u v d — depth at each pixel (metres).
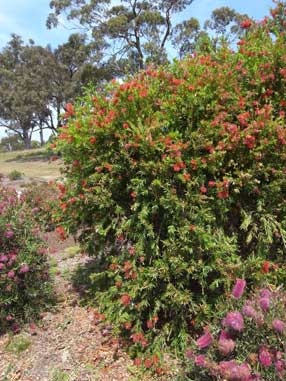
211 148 2.61
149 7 22.61
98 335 2.96
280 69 2.88
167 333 2.67
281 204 2.80
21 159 28.05
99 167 2.77
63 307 3.44
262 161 2.76
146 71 3.18
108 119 2.74
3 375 2.61
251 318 2.00
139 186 2.63
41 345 2.92
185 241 2.54
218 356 2.11
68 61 27.44
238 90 2.86
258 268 2.62
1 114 31.25
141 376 2.50
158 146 2.62
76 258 4.77
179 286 2.62
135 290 2.61
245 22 3.42
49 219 5.87
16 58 34.53
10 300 3.08
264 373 1.85
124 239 2.91
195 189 2.64
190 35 22.00
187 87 2.72
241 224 2.80
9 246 3.26
